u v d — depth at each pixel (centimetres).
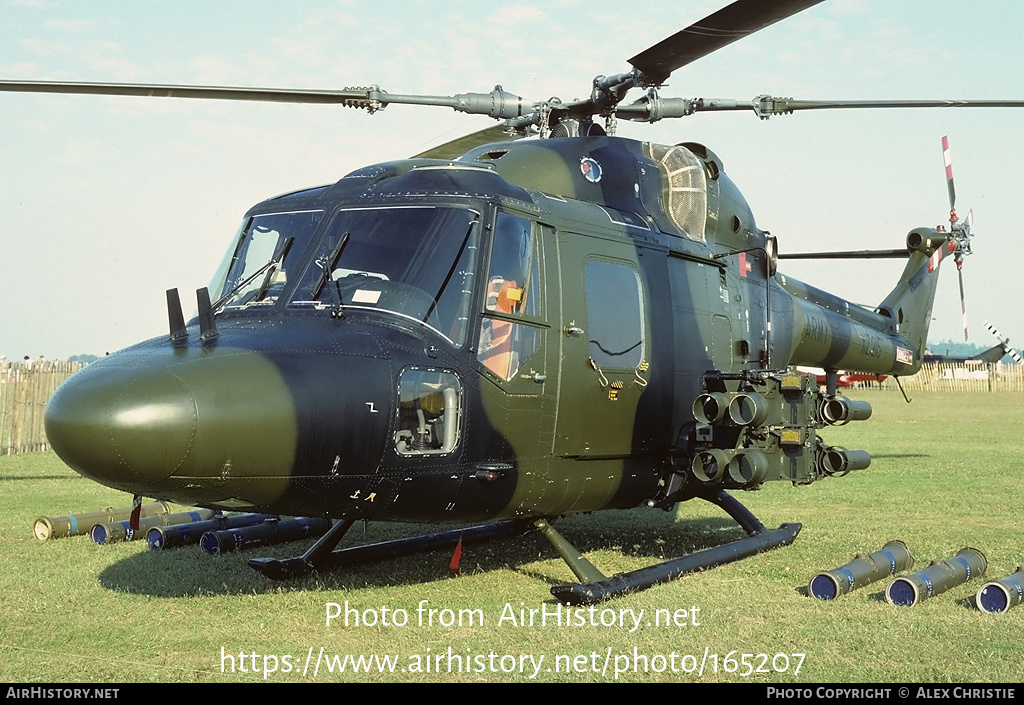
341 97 860
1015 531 1048
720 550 862
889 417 3173
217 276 739
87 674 546
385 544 862
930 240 1435
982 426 2738
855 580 745
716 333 901
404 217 691
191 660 572
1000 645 597
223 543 909
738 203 973
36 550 923
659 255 837
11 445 1969
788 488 1420
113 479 557
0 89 797
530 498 715
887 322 1392
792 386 852
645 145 916
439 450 640
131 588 753
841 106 923
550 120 927
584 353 731
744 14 745
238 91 823
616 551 947
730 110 931
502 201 696
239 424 557
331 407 588
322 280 668
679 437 841
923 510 1211
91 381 571
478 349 660
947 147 1523
